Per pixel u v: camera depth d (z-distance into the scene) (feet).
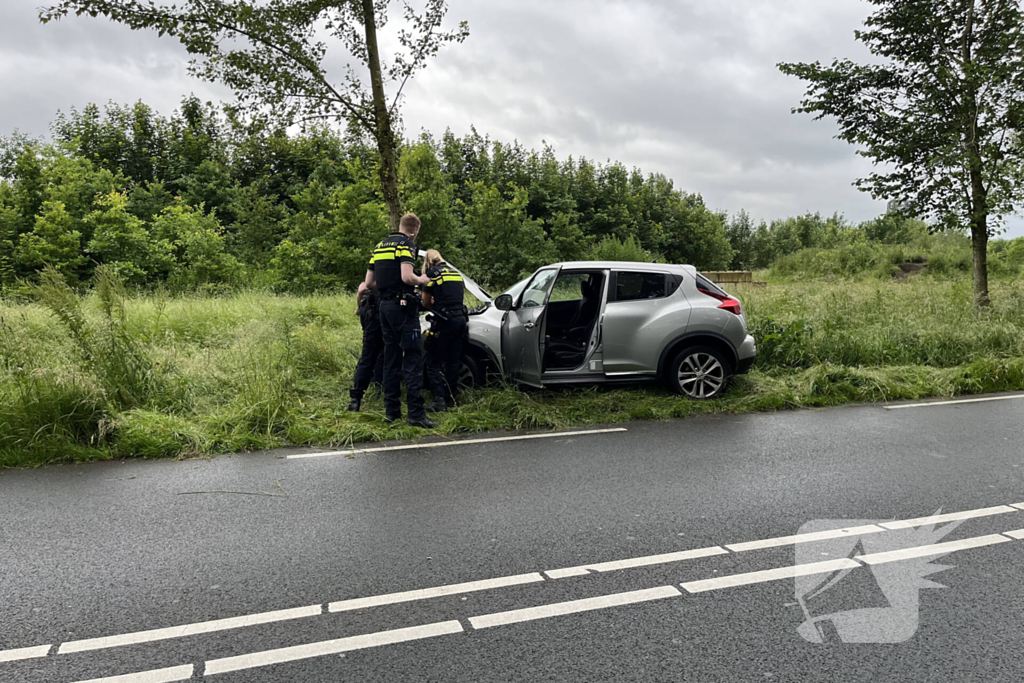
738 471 16.57
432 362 22.89
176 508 14.14
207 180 112.78
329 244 73.00
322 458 17.92
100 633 9.23
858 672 8.18
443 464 17.28
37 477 16.33
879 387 26.09
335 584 10.64
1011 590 10.32
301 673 8.26
